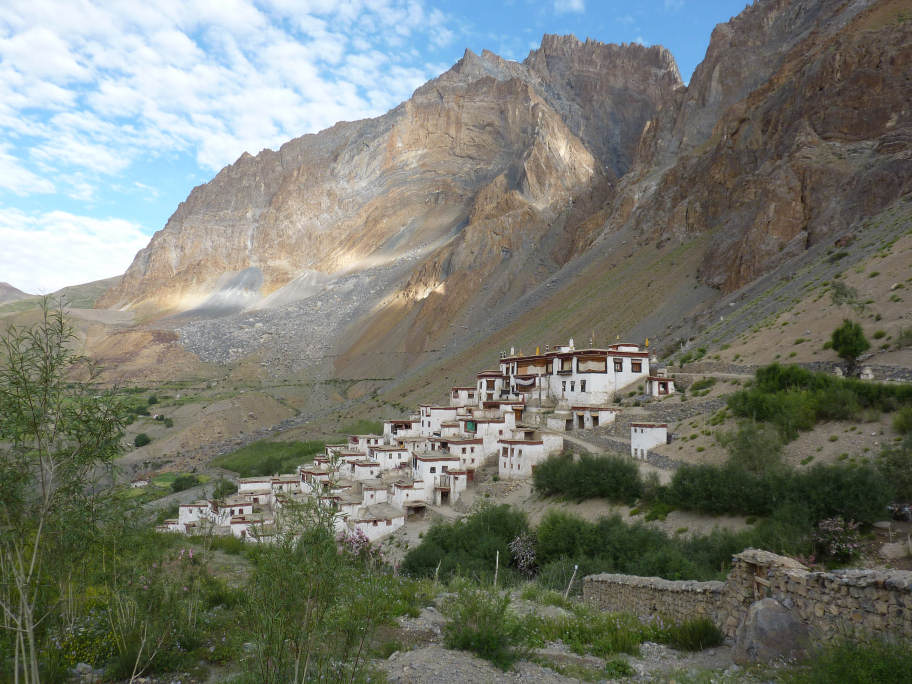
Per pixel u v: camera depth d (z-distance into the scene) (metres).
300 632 9.24
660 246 139.62
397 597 17.09
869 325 47.38
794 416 34.06
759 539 22.61
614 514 32.03
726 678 11.02
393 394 156.75
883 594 10.40
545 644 14.10
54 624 11.47
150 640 11.33
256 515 50.00
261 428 162.50
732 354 58.22
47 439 9.43
